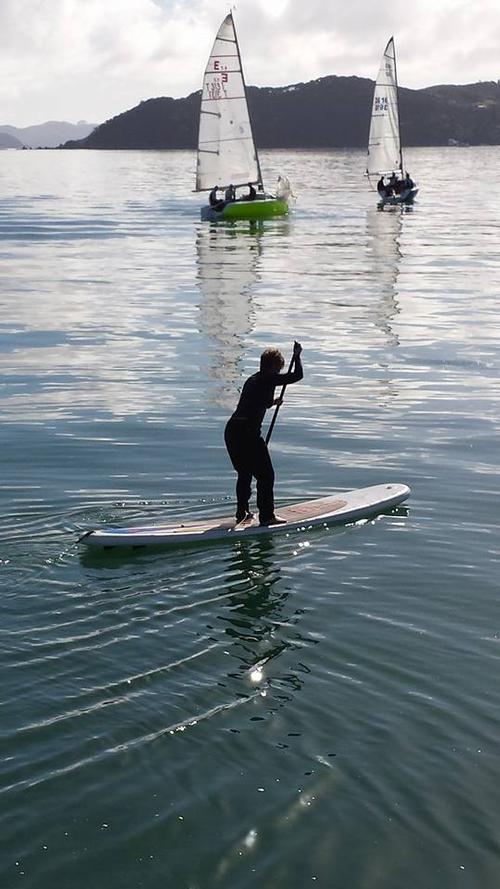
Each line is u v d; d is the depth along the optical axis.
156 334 18.12
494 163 133.50
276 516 8.65
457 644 6.32
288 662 6.06
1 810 4.65
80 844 4.45
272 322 19.27
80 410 12.56
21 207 55.06
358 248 33.81
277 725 5.37
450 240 36.34
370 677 5.89
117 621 6.62
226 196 45.12
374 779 4.91
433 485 9.62
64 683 5.77
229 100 44.03
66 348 16.91
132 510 8.85
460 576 7.42
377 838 4.50
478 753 5.13
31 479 9.66
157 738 5.23
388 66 54.84
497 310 20.70
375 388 13.84
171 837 4.50
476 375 14.68
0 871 4.28
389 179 56.09
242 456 8.45
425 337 17.69
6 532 8.26
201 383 14.12
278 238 37.56
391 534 8.33
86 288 24.56
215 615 6.75
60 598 6.98
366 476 9.93
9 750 5.10
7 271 28.17
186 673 5.92
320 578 7.42
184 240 37.16
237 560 7.79
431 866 4.34
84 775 4.91
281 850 4.43
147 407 12.70
